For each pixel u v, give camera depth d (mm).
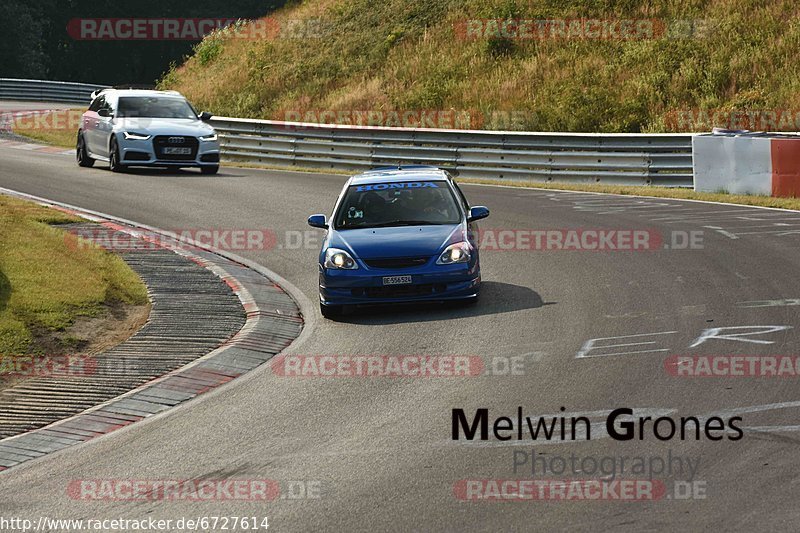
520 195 79375
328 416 28500
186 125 89250
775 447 23781
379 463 24219
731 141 77062
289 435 26922
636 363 32156
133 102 91125
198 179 86062
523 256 53812
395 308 43938
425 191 46031
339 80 143750
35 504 22609
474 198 77438
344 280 41438
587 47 127812
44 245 48531
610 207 70625
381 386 31406
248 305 43312
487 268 51281
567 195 78938
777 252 51281
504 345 35750
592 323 38281
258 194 77625
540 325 38438
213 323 40156
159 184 81625
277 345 37844
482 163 93250
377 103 131500
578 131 111438
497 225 63281
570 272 49031
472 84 128250
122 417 29422
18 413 29828
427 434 26344
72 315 39688
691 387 29188
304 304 45188
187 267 50344
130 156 86375
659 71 117000
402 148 97625
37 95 182125
